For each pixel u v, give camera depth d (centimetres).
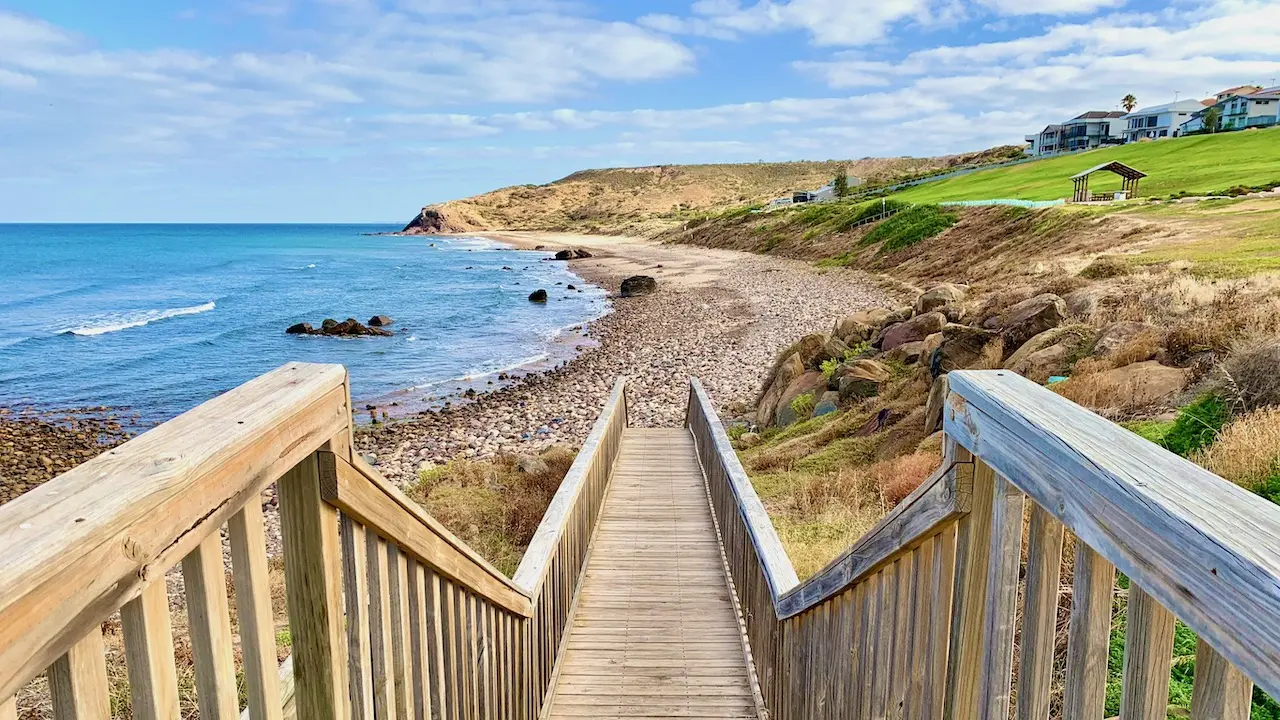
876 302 3322
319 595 159
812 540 787
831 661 294
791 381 1712
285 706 250
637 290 4644
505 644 342
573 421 1945
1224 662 95
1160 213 3089
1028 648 142
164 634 111
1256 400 679
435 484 1162
